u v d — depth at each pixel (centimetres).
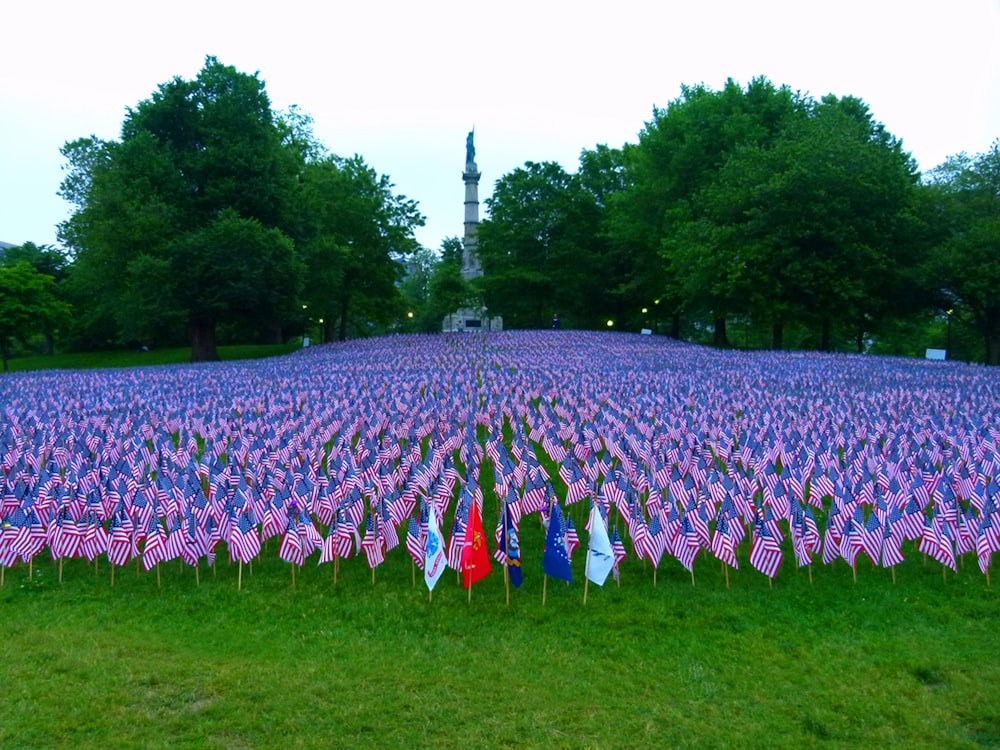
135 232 4444
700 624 1107
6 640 1054
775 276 4609
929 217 4791
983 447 1731
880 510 1275
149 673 945
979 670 953
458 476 1587
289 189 5138
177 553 1275
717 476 1527
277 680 930
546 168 7025
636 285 6250
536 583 1277
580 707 873
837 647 1023
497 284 6906
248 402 2527
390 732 822
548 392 2675
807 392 2592
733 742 804
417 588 1257
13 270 5047
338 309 6919
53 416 2297
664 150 5778
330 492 1479
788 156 4603
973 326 5141
